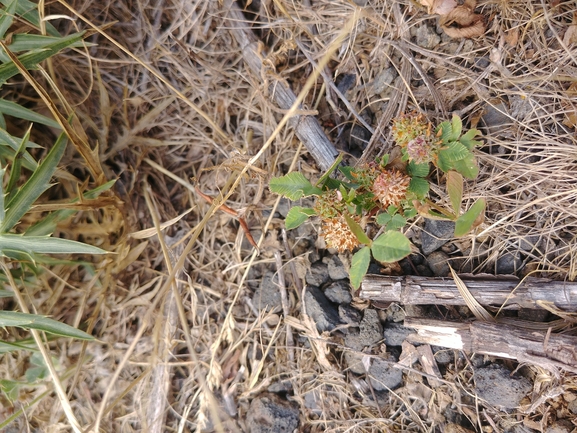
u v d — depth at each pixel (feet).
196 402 0.89
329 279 0.85
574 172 0.72
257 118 0.92
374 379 0.81
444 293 0.76
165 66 0.92
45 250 0.72
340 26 0.85
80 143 0.80
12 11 0.72
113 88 0.92
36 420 0.87
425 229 0.80
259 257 0.90
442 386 0.77
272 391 0.86
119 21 0.89
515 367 0.75
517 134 0.76
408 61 0.81
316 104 0.87
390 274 0.81
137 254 0.90
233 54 0.90
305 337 0.85
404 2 0.80
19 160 0.74
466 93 0.78
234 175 0.81
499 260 0.77
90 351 0.89
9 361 0.88
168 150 0.96
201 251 0.93
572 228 0.74
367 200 0.72
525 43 0.75
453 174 0.65
